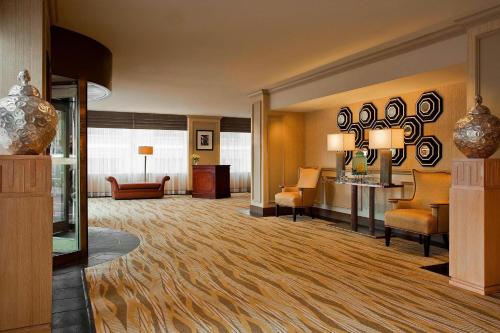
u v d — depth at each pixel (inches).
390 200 179.2
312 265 142.2
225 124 451.8
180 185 435.2
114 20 138.1
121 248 167.9
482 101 128.4
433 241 182.1
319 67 202.8
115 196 373.1
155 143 424.5
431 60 153.6
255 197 281.9
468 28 132.6
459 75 161.8
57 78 147.4
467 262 116.0
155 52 177.6
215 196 386.0
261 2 123.3
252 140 284.7
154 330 86.7
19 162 64.8
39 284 66.0
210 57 185.2
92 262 144.8
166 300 105.7
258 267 139.0
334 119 257.1
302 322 91.2
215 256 154.6
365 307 101.0
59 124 150.3
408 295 110.3
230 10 129.3
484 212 111.8
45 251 66.4
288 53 177.5
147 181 422.0
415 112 199.5
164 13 132.0
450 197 121.6
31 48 97.3
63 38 143.0
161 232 205.8
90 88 171.0
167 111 402.3
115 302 103.9
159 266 139.4
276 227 223.1
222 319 93.0
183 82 243.3
